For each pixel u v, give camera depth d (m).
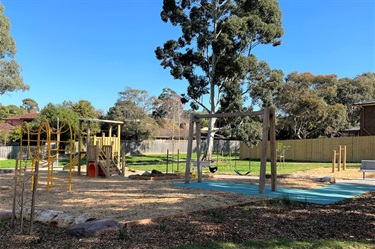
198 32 24.70
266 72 25.97
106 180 12.36
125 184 10.93
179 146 45.44
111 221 4.76
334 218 5.73
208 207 6.57
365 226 5.14
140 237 4.36
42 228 4.80
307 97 37.03
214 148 43.41
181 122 50.25
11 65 31.73
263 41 24.20
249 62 23.23
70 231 4.43
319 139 28.58
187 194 8.45
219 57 23.92
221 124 29.91
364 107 30.52
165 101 44.97
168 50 25.70
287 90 40.06
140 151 41.41
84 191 9.02
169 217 5.54
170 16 25.91
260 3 23.20
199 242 4.16
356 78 46.56
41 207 6.49
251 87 26.08
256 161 28.83
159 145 43.47
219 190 9.45
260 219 5.58
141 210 6.21
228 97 25.11
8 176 13.80
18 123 60.59
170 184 10.99
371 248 4.00
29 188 9.54
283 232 4.73
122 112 40.16
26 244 4.07
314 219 5.64
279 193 8.91
